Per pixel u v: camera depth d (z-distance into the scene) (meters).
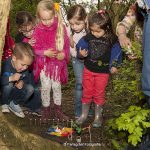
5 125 2.04
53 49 2.91
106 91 3.13
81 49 2.85
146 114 2.35
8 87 2.82
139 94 2.46
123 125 2.33
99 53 2.85
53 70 2.95
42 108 3.12
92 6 4.94
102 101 2.95
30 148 2.12
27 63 2.76
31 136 2.16
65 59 2.96
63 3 4.74
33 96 3.10
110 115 3.12
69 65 4.13
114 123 2.55
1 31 2.03
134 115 2.38
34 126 2.85
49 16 2.83
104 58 2.86
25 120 2.89
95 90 2.93
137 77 2.50
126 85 2.55
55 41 2.90
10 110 2.85
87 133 2.84
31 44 2.92
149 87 2.11
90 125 3.00
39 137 2.21
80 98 3.06
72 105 3.64
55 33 2.90
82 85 3.02
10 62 2.83
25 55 2.72
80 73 3.02
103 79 2.89
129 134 2.52
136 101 2.63
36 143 2.15
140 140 2.33
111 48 2.86
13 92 2.93
